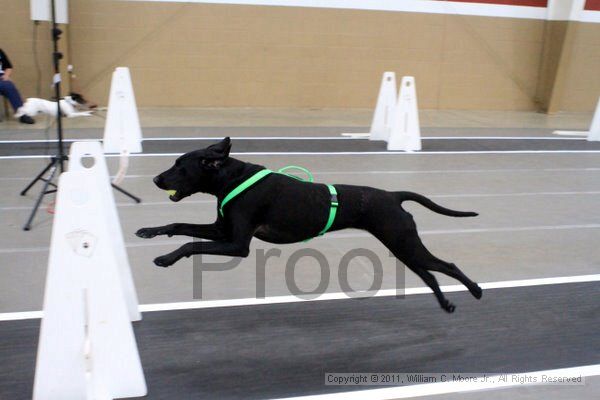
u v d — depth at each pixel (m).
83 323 2.92
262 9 12.91
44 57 11.80
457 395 3.29
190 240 5.56
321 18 13.26
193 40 12.73
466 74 14.53
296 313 4.22
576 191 7.89
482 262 5.34
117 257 3.84
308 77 13.55
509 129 12.56
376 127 10.62
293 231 3.65
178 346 3.70
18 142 9.25
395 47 13.85
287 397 3.21
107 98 12.53
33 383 3.24
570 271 5.21
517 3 14.34
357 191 3.77
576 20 14.25
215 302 4.34
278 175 3.68
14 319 3.97
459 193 7.52
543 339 3.97
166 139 9.91
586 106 15.51
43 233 5.59
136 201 6.54
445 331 4.04
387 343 3.85
